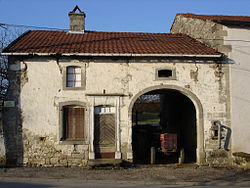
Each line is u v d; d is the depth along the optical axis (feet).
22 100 34.53
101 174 30.45
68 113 35.42
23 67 34.76
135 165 36.14
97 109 35.78
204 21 41.50
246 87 37.45
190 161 39.29
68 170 32.30
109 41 41.57
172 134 39.17
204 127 36.45
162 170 33.24
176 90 37.50
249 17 49.55
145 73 36.32
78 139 35.17
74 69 35.96
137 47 38.42
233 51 37.63
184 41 43.80
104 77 35.78
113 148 35.47
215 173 31.65
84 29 47.11
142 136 41.93
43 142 34.45
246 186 26.27
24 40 39.14
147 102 89.15
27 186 24.80
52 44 37.86
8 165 33.81
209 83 36.96
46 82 34.96
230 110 36.96
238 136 36.70
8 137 34.01
